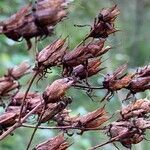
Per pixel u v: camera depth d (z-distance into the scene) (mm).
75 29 728
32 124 284
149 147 713
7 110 281
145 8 1032
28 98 290
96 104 785
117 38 753
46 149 281
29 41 246
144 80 297
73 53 278
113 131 296
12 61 655
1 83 253
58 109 277
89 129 292
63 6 242
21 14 243
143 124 294
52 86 272
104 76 295
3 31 243
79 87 285
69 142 305
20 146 684
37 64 266
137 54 973
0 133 275
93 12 768
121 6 983
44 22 241
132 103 300
